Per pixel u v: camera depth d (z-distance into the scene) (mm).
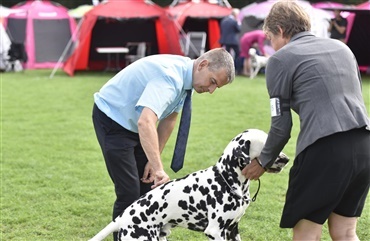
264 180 6953
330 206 3611
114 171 4301
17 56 21234
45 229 5453
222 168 3828
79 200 6289
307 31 3783
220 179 3818
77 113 12062
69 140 9383
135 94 4152
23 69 21188
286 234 5281
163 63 4078
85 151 8609
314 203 3596
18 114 11914
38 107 12820
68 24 23391
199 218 3859
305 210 3639
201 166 7668
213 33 23859
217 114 11766
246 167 3793
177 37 20609
